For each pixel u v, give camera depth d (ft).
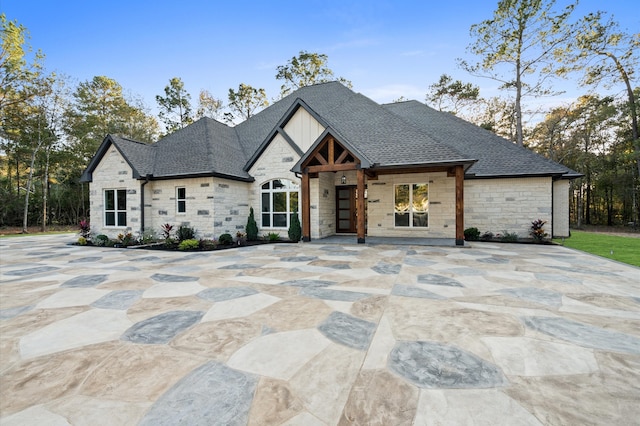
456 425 5.95
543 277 19.30
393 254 29.60
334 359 8.81
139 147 49.11
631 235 55.01
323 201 45.55
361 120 48.26
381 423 6.05
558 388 7.25
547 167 42.88
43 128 75.51
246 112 112.88
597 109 77.87
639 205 78.59
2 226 84.07
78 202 93.71
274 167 46.11
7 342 10.25
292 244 38.86
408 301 14.35
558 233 50.01
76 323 11.97
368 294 15.65
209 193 41.86
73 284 18.44
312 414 6.37
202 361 8.79
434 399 6.83
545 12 58.03
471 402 6.70
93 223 47.11
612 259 26.27
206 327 11.40
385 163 36.45
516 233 43.83
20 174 89.40
